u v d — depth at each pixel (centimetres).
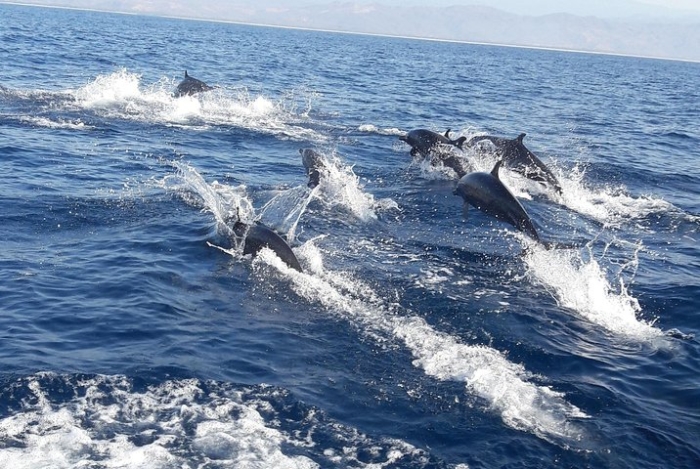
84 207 1497
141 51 6156
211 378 884
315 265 1283
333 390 885
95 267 1206
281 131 2569
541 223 1667
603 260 1455
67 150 1986
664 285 1332
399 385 911
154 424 782
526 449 799
